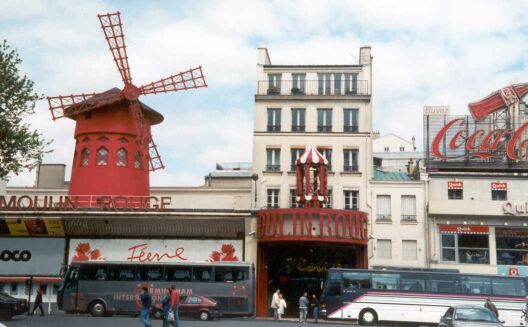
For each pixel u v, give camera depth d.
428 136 39.38
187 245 35.75
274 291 37.53
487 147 38.59
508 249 35.88
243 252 35.47
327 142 37.69
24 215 35.16
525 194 36.28
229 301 30.34
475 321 18.56
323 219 33.66
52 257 35.88
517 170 38.25
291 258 37.94
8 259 35.91
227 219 35.09
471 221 36.09
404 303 29.38
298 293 37.56
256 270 35.09
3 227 35.59
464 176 36.69
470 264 35.66
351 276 29.97
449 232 36.16
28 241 36.06
